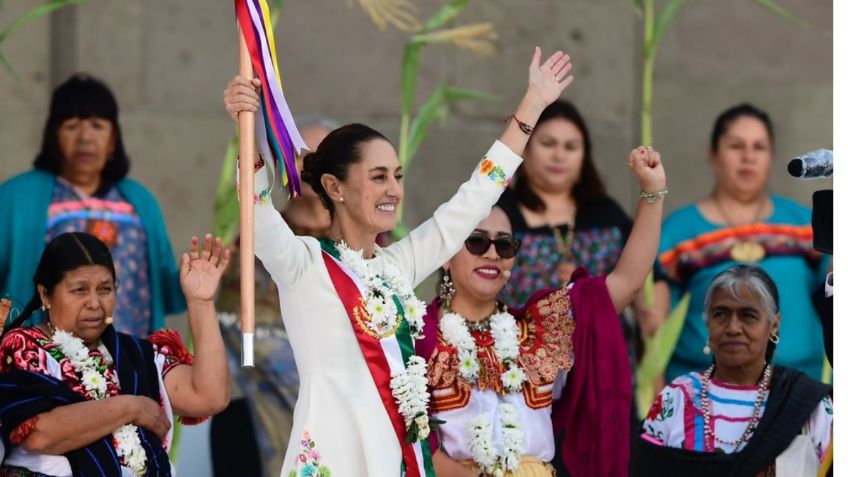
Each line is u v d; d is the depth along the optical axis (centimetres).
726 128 1747
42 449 1035
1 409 1040
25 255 1525
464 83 1936
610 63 1988
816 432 1247
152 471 1067
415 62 1711
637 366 1697
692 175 2012
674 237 1734
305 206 1484
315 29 1880
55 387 1048
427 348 1150
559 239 1616
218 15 1836
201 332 1101
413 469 1013
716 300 1280
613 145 1984
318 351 1016
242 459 1509
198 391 1098
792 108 2041
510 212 1616
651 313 1700
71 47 1762
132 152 1788
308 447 1009
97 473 1041
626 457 1192
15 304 1258
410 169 1902
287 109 998
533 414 1158
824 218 1037
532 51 1959
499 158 1108
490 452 1123
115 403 1052
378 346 1014
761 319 1267
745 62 2038
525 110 1117
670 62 2019
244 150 968
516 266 1598
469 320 1183
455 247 1098
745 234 1727
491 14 1945
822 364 1708
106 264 1097
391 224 1052
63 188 1548
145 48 1800
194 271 1103
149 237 1576
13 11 1747
